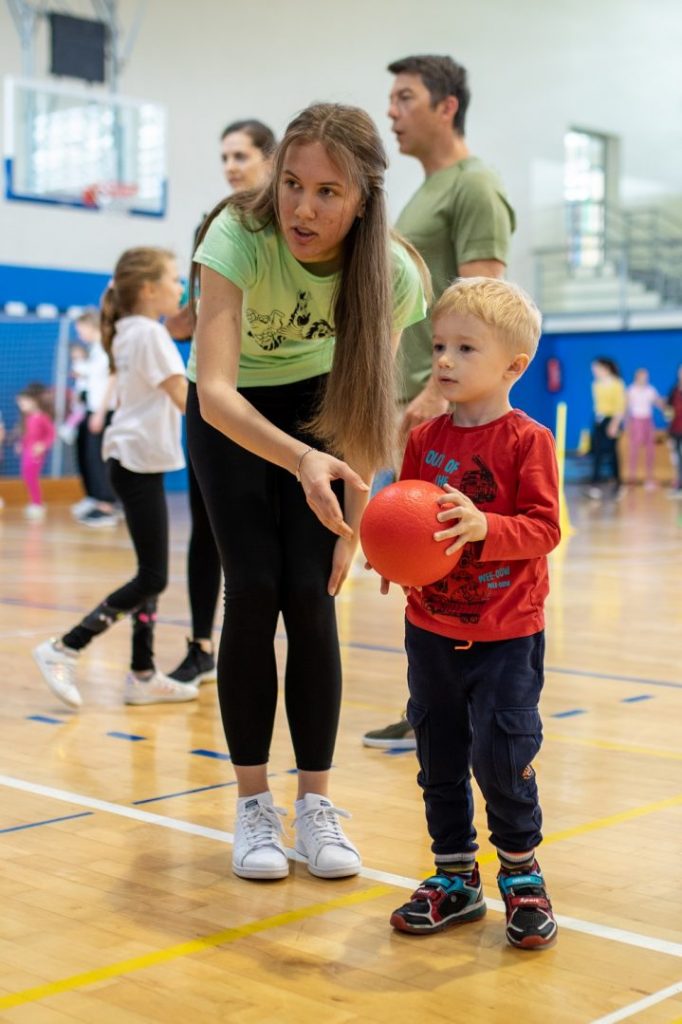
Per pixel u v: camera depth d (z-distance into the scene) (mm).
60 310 12992
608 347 16797
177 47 13648
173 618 5578
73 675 3836
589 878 2336
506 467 2062
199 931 2072
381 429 2330
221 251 2268
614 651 4840
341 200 2172
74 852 2482
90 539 9180
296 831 2471
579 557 8188
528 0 16766
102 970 1906
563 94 17344
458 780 2119
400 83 3428
